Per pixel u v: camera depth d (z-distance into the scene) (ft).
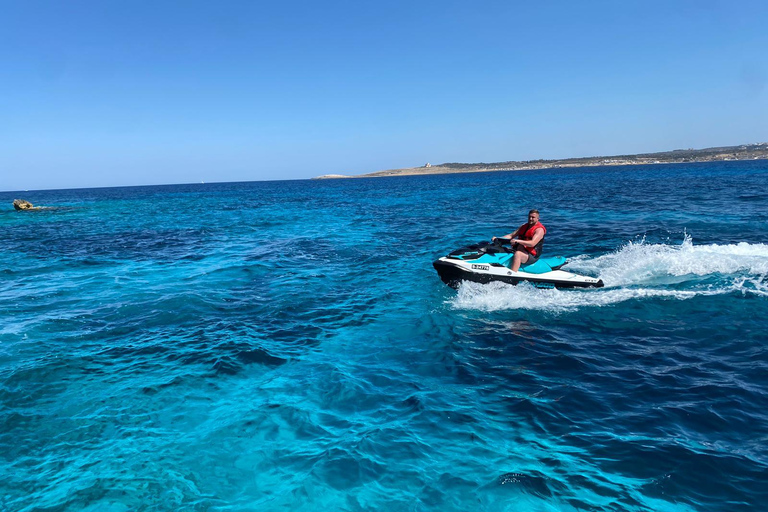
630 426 13.50
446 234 54.60
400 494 11.06
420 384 16.67
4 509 10.75
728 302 23.66
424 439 13.25
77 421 14.56
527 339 20.53
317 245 48.85
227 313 25.59
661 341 19.60
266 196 189.98
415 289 29.76
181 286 31.94
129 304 27.58
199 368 18.37
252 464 12.37
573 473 11.58
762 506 10.20
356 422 14.28
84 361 19.12
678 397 14.94
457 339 20.90
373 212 89.81
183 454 12.83
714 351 18.30
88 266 40.57
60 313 25.98
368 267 36.99
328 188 281.33
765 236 42.06
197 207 126.82
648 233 47.09
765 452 12.00
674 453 12.13
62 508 10.77
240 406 15.43
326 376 17.54
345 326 23.18
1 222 95.76
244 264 39.17
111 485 11.56
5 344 21.12
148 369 18.33
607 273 30.35
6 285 33.45
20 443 13.37
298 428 14.05
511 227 59.21
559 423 13.82
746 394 14.89
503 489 11.10
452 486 11.27
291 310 25.91
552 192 125.90
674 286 26.81
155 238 59.36
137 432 13.94
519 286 27.58
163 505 10.85
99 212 117.91
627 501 10.59
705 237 43.04
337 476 11.76
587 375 16.83
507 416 14.33
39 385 16.94
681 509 10.27
